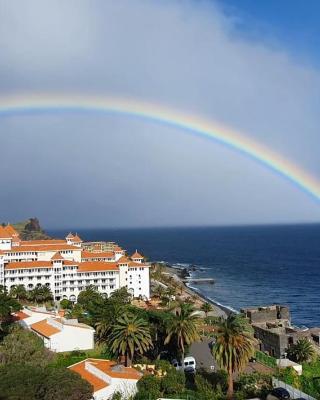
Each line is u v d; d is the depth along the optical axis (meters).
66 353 111.50
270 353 128.62
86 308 151.62
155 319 121.25
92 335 117.25
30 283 181.62
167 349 112.75
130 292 199.75
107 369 91.00
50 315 131.62
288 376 99.62
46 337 114.31
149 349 112.44
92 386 77.06
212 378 96.62
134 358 108.38
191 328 104.00
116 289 189.50
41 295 173.12
